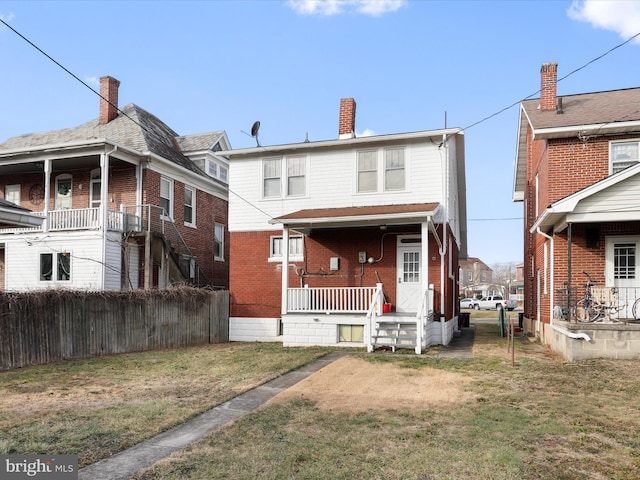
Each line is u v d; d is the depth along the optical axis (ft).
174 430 21.52
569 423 22.12
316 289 51.49
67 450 18.80
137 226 62.95
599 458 18.04
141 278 64.64
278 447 19.19
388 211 48.19
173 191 69.77
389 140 53.93
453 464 17.40
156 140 72.69
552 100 55.11
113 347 45.80
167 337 51.39
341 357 41.52
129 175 65.10
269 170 59.41
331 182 56.49
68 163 65.31
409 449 18.93
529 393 27.81
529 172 66.59
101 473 16.63
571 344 37.91
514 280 290.76
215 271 79.82
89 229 59.11
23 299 38.34
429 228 49.62
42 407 25.25
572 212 39.40
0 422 22.38
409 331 46.42
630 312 44.14
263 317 58.08
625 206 38.34
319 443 19.63
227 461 17.72
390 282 53.42
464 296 237.45
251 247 59.16
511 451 18.65
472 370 34.96
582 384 29.76
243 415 23.91
